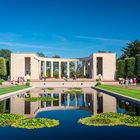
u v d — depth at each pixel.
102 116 21.52
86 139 14.96
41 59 99.19
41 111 26.20
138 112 24.02
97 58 96.25
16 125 18.48
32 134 16.09
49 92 50.47
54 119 20.97
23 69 88.19
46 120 20.06
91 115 23.31
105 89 50.56
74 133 16.34
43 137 15.41
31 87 63.00
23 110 26.67
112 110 25.81
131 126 18.12
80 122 19.62
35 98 37.28
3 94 39.22
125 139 14.91
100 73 99.12
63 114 24.17
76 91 51.44
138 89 48.34
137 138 15.08
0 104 31.12
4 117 21.12
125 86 60.25
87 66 107.62
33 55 88.25
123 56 119.56
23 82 75.19
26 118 21.66
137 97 32.28
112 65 90.88
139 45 112.88
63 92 50.47
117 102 32.09
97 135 15.82
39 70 99.50
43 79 87.62
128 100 31.95
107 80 86.00
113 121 19.64
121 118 20.67
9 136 15.62
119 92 41.31
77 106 30.41
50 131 16.89
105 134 16.02
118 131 16.75
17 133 16.34
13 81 75.31
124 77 84.69
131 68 79.31
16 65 88.19
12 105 30.39
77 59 104.12
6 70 88.81
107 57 90.81
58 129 17.44
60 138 15.20
